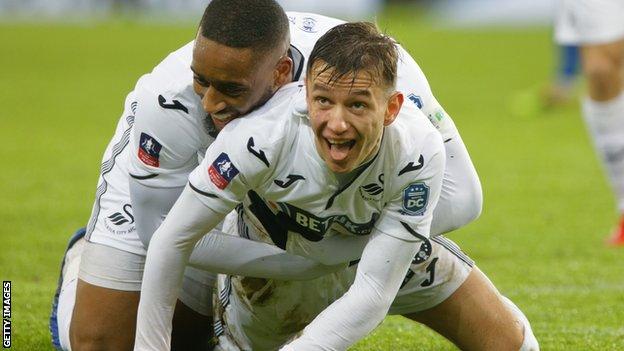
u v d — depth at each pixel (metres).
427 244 8.84
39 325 11.24
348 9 70.00
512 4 75.88
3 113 31.72
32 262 14.69
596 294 13.09
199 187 7.68
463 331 9.13
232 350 9.68
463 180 8.86
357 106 7.04
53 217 17.98
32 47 48.97
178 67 8.38
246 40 7.54
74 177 22.08
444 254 8.95
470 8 75.81
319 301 9.12
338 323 7.80
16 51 47.59
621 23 15.80
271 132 7.54
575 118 31.64
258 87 7.73
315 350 7.79
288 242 8.53
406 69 8.71
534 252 15.73
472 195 8.90
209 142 8.36
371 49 6.99
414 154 7.57
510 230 17.31
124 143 9.80
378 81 7.02
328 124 7.08
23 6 68.50
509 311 9.16
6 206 18.89
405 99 7.93
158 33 54.25
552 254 15.60
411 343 10.75
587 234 16.98
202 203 7.70
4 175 22.14
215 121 7.96
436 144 7.70
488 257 15.44
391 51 7.12
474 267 9.20
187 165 8.48
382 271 7.80
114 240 9.36
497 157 25.16
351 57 6.93
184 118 8.23
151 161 8.40
